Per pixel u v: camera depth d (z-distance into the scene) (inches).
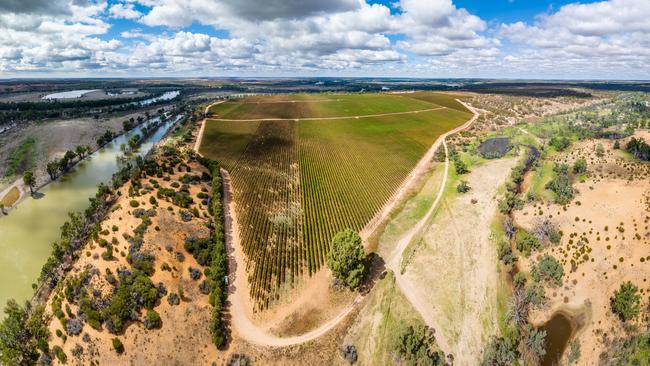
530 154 6889.8
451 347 3009.4
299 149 7534.5
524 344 3009.4
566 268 3651.6
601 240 3811.5
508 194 5118.1
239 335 2999.5
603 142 6712.6
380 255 4052.7
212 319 3038.9
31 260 3905.0
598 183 4867.1
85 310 2876.5
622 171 5128.0
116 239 3558.1
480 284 3634.4
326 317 3230.8
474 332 3147.1
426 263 3919.8
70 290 3011.8
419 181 5969.5
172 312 3041.3
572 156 6181.1
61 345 2728.8
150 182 4704.7
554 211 4488.2
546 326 3208.7
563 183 4899.1
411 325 3102.9
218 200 4608.8
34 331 2780.5
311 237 4247.0
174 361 2736.2
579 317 3235.7
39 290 3304.6
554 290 3496.6
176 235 3796.8
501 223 4566.9
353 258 3373.5
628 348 2834.6
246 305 3280.0
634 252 3563.0
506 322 3228.3
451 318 3265.3
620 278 3395.7
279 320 3171.8
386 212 4928.6
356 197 5295.3
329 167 6486.2
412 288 3580.2
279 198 5128.0
